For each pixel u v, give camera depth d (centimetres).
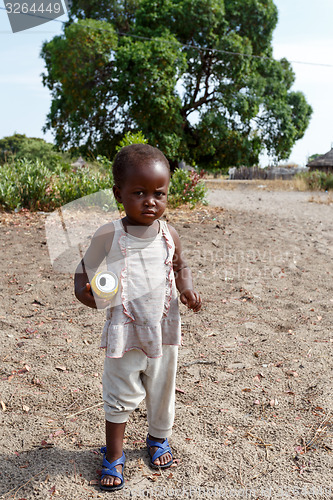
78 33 2133
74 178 947
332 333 406
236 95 2398
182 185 1141
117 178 193
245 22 2527
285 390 307
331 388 307
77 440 252
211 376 327
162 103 2070
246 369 337
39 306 468
